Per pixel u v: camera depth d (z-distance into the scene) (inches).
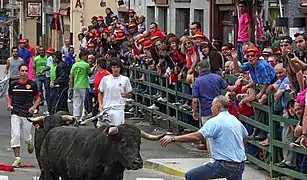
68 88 1115.9
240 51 939.3
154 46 1007.6
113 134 486.0
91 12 1886.1
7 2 3068.4
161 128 1004.6
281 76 657.6
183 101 906.7
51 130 543.8
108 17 1346.0
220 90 754.8
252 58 694.5
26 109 762.8
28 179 695.1
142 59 1064.2
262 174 693.3
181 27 1360.7
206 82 751.1
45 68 1219.9
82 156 505.0
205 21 1233.4
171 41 906.7
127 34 1206.3
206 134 519.5
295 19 885.2
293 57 616.7
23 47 1228.5
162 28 1445.6
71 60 1286.9
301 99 595.8
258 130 714.2
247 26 943.0
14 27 2864.2
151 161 770.2
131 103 1116.5
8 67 1048.8
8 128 1031.0
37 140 574.9
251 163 734.5
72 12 1924.2
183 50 847.7
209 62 813.2
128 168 485.4
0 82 1034.7
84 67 1043.3
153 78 1027.9
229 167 521.3
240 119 734.5
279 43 736.3
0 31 3112.7
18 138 757.3
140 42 1036.5
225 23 1173.7
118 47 1168.2
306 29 879.7
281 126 666.2
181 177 710.5
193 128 871.1
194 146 866.1
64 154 519.2
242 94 728.3
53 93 1106.1
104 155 493.7
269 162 682.8
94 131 505.4
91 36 1256.8
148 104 1069.1
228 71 806.5
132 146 486.0
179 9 1360.7
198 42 832.9
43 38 2472.9
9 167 743.1
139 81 1077.8
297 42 666.2
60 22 2154.3
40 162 559.5
